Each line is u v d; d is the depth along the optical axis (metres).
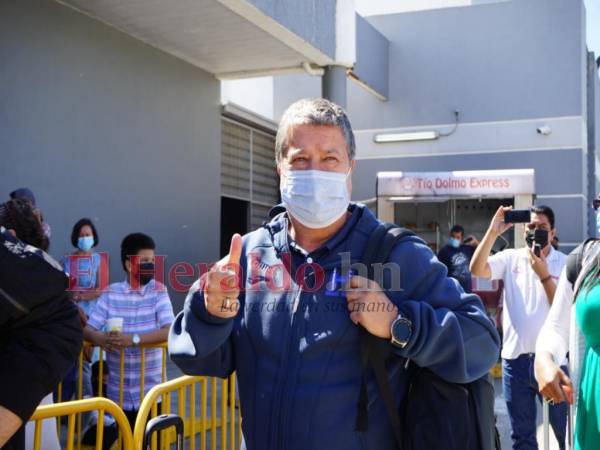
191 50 9.13
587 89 14.67
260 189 12.56
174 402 4.71
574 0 13.06
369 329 1.74
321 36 9.04
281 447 1.83
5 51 6.63
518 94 13.35
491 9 13.49
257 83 12.84
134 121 8.52
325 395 1.81
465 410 1.84
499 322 7.75
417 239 1.96
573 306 2.49
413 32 13.91
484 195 10.92
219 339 1.85
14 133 6.73
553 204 13.12
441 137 13.72
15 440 2.13
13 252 2.11
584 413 2.38
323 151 1.89
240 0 7.21
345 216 2.02
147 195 8.75
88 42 7.71
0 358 2.05
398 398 1.91
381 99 13.99
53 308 2.14
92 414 4.31
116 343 4.26
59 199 7.29
